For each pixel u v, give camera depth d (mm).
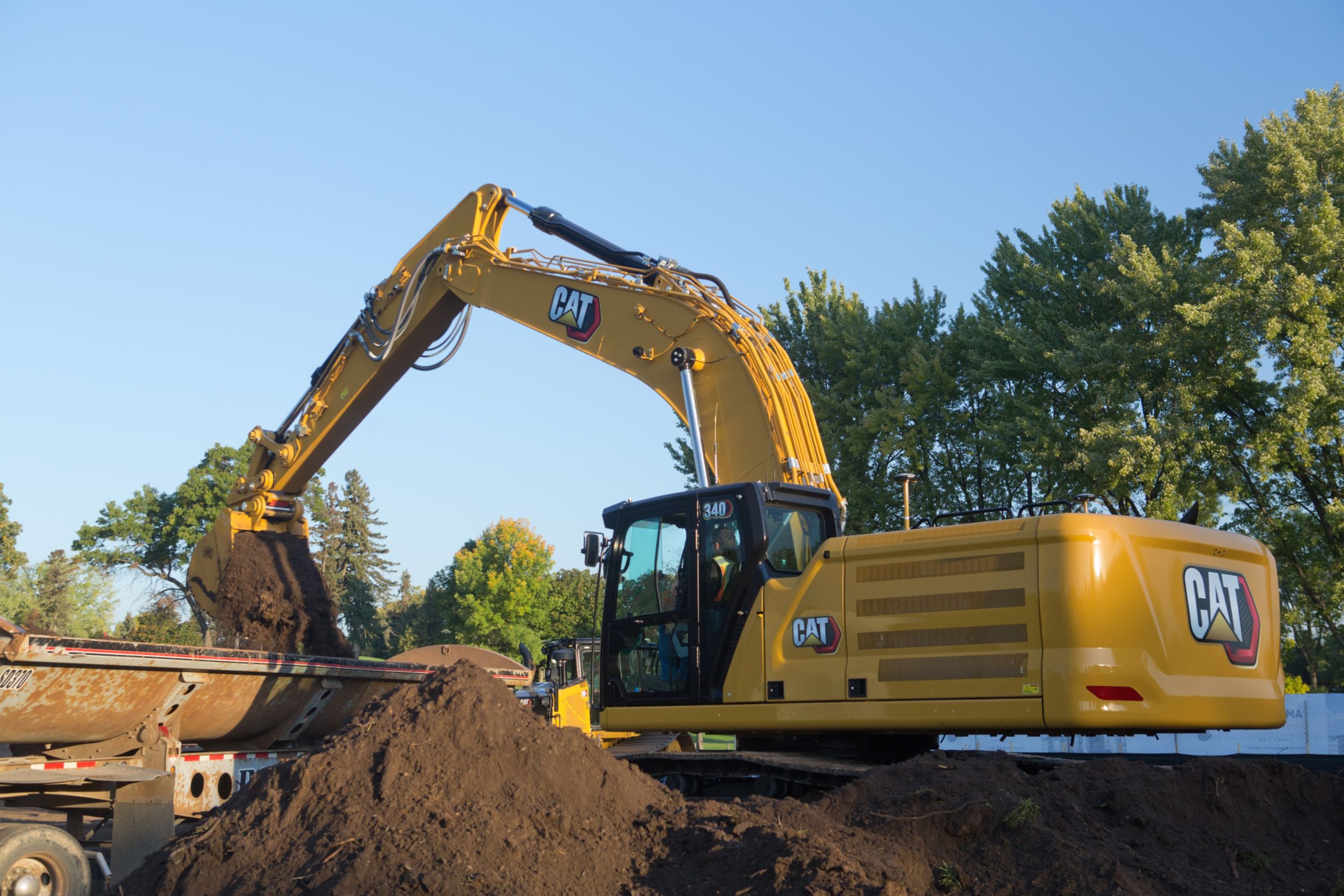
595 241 10805
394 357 12234
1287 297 20781
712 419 9398
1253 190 22109
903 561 6758
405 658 15305
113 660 7586
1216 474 22406
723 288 9703
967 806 5109
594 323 10414
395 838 4668
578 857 4766
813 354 30547
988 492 27312
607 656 8164
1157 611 6250
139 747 8305
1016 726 6141
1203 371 22094
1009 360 25812
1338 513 21172
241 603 12367
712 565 7590
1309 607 24422
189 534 55938
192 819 8648
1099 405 22766
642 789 5531
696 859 4730
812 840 4590
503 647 56562
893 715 6559
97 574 55562
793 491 7773
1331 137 21922
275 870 4730
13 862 5531
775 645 7172
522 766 5199
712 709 7379
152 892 4949
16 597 52375
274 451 13109
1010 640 6258
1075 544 6160
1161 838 5363
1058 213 26625
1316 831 5898
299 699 9875
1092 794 5734
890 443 26312
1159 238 25766
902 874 4586
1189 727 6312
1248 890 5008
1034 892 4637
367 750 5297
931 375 27234
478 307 11523
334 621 12914
